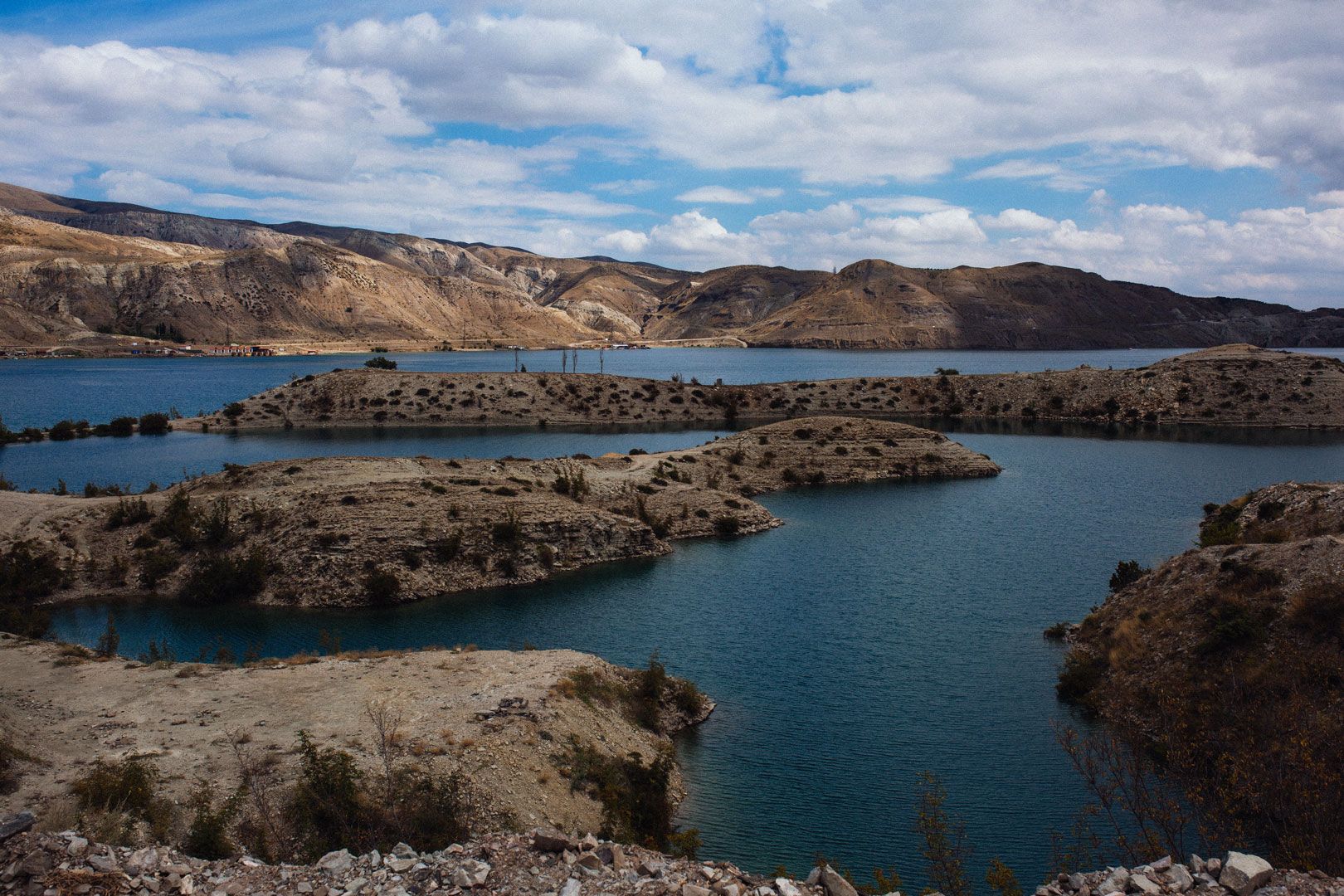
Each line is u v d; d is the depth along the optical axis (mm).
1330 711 39031
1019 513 112000
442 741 36875
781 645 62594
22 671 45062
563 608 72188
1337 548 49000
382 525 80812
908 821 39219
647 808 38156
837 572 82875
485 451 168500
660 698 50188
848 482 136875
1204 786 35031
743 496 118812
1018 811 39656
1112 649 54938
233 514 85000
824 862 35469
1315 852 26297
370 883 20516
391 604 73688
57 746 34969
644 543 90938
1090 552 90000
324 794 31109
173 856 21266
